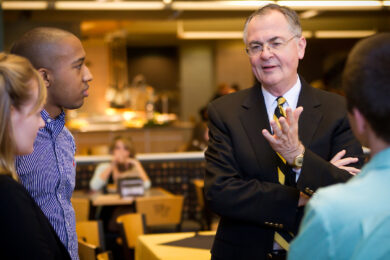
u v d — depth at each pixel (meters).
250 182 1.67
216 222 6.27
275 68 1.73
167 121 11.59
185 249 2.66
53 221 1.66
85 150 9.53
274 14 1.75
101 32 13.09
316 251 0.94
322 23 12.27
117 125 11.66
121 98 11.98
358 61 0.98
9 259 1.22
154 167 6.11
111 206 5.54
